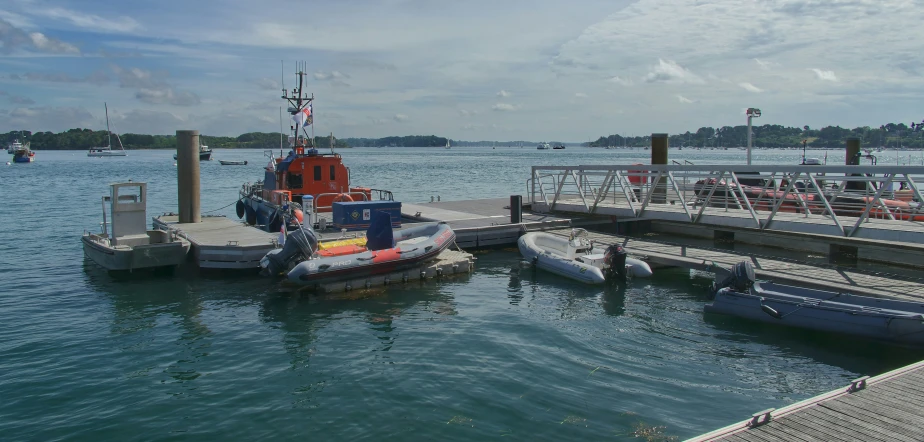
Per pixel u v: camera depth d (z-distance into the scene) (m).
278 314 11.62
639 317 11.39
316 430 7.07
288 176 20.06
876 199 13.30
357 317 11.45
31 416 7.44
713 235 18.95
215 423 7.26
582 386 8.25
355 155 165.50
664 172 17.62
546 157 138.50
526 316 11.47
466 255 15.70
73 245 19.09
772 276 12.21
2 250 18.12
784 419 6.05
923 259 14.12
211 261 14.36
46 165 89.31
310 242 13.31
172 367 9.02
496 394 7.99
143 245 14.11
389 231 14.09
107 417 7.41
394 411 7.53
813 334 10.26
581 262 14.45
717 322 11.07
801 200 15.59
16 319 11.24
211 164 95.56
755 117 20.14
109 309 11.88
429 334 10.45
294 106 21.56
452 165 89.88
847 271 12.52
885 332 9.40
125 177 59.28
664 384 8.34
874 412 6.16
